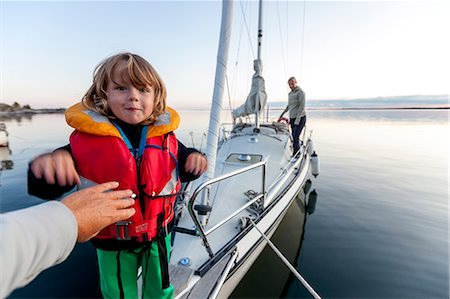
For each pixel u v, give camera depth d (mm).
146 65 901
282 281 3447
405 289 3449
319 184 8281
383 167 10781
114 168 868
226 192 3588
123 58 869
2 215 384
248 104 5953
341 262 3982
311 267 3834
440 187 7930
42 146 14969
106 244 958
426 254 4246
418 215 5816
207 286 2031
